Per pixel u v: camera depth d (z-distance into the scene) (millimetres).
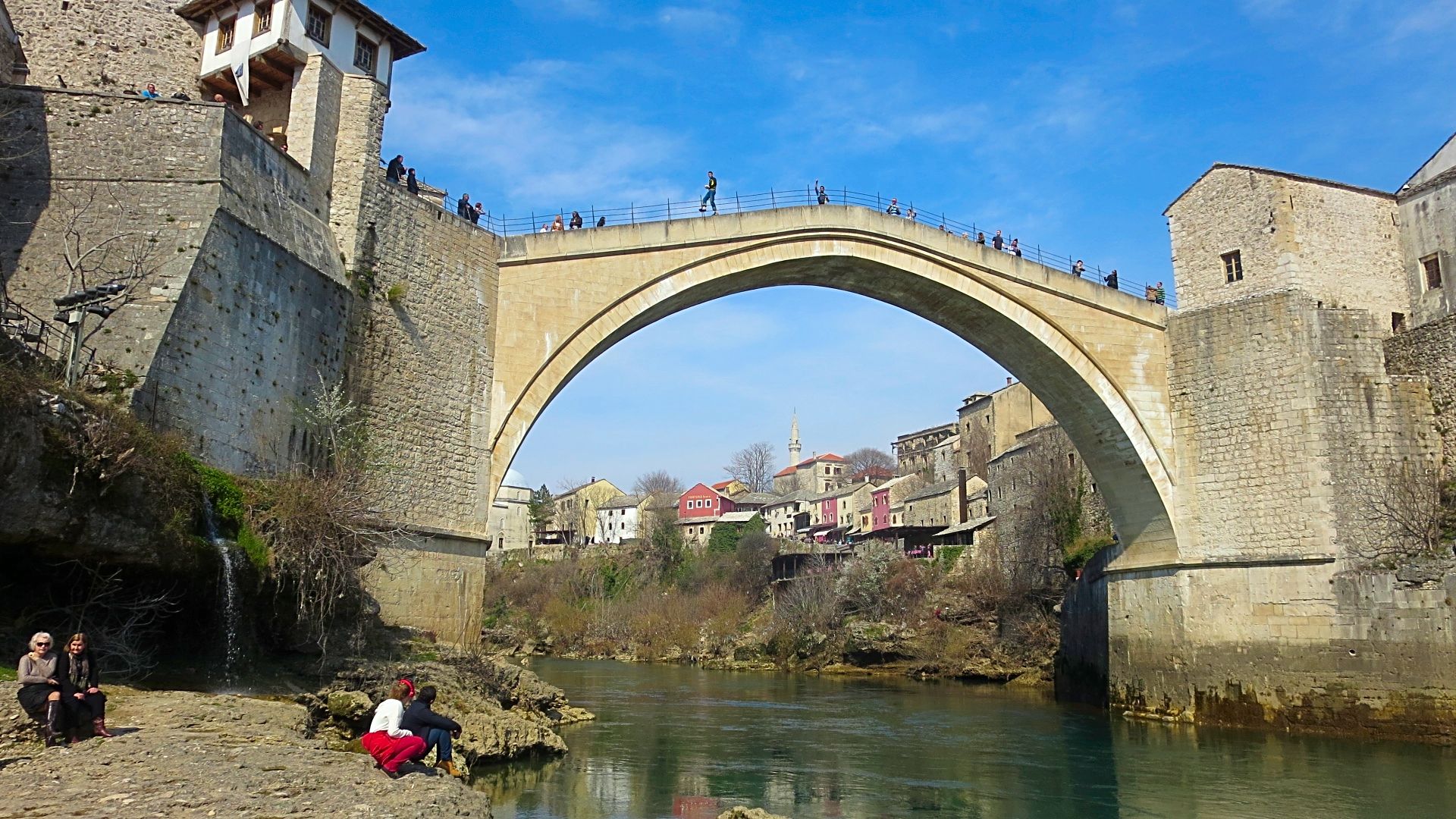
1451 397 28703
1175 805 19703
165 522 14727
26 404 12797
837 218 30969
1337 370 29125
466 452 25672
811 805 19234
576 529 116875
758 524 89000
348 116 24031
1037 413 79375
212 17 27516
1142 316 32562
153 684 14859
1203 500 30938
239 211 19312
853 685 49562
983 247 32062
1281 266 30125
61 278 18031
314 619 18469
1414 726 25734
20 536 12758
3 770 9969
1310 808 19469
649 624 74312
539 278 27812
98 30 26781
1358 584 27250
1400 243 31734
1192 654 30453
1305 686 27812
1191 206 32812
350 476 20281
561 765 21453
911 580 62156
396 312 24016
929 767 23812
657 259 29078
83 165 18984
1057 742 27875
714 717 33219
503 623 83000
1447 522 27422
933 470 99750
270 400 19719
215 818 9078
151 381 16359
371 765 11742
